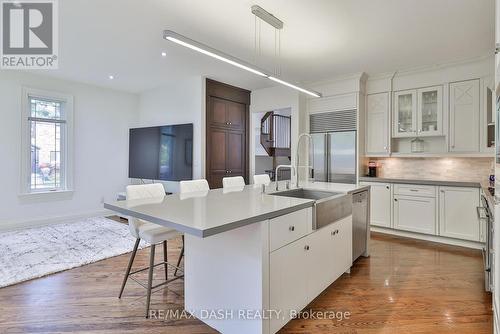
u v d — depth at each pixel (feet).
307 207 7.16
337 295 8.23
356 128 15.43
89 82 17.43
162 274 9.74
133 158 19.30
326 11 8.89
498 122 5.12
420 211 13.65
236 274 6.14
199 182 10.03
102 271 9.96
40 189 16.21
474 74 12.91
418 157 15.31
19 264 10.33
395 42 11.20
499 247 4.87
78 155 17.48
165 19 9.53
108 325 6.82
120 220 17.31
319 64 13.82
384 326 6.75
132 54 12.79
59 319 7.06
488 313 7.28
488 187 10.61
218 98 17.20
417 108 14.48
